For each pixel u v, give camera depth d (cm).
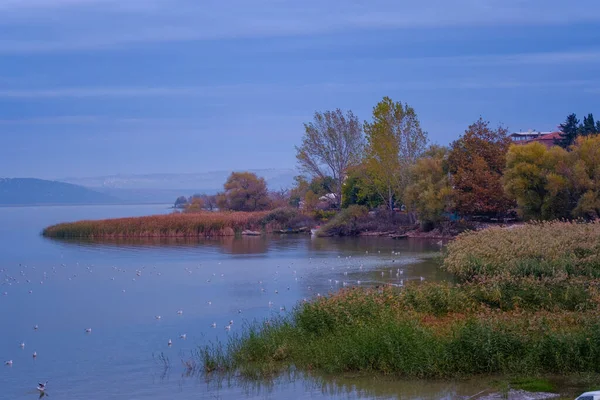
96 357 2461
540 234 3969
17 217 19850
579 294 2675
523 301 2700
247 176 12431
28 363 2400
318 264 5153
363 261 5262
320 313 2402
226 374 2134
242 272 4822
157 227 8806
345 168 10025
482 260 3575
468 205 7581
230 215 9606
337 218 8750
